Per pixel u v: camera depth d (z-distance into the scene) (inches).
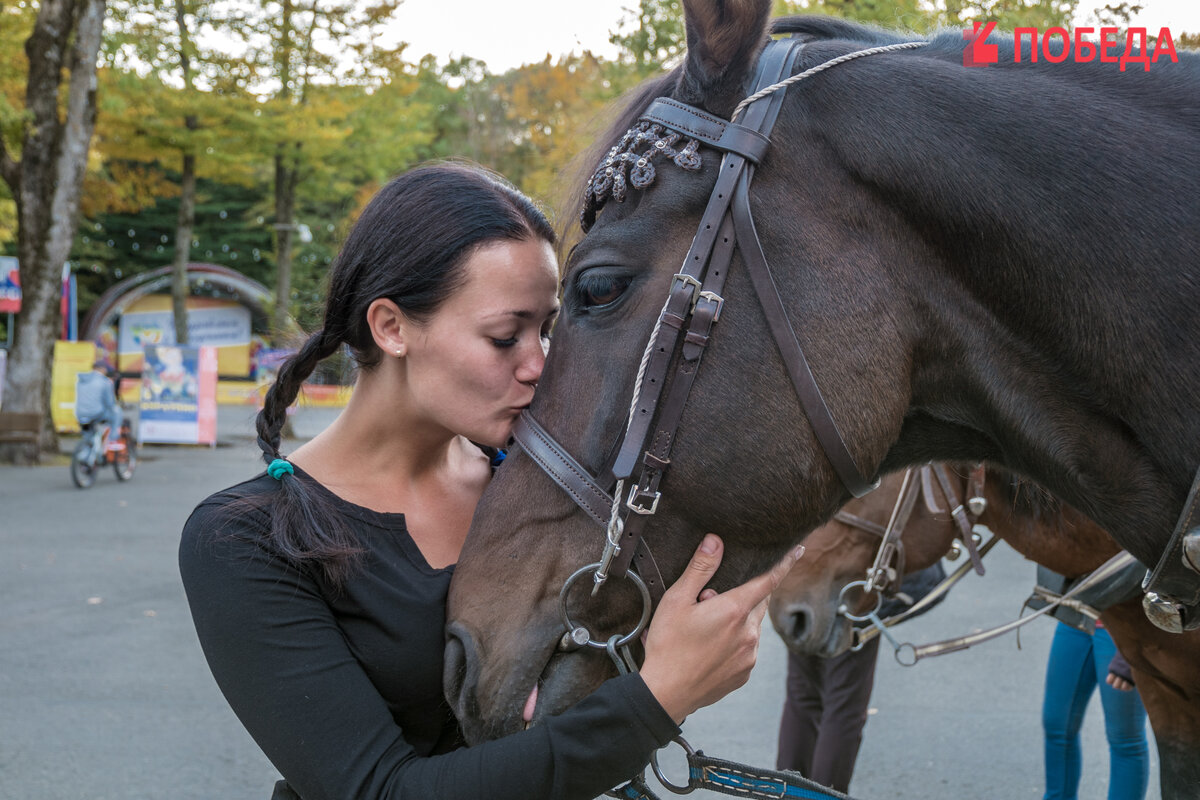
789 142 52.2
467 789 48.2
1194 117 52.5
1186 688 93.0
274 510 55.2
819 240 51.1
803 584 121.2
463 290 54.8
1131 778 125.6
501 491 55.1
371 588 55.7
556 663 53.0
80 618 244.4
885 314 51.3
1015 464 55.1
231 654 52.6
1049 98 52.6
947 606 265.4
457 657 54.4
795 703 136.9
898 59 54.7
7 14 634.2
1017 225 50.7
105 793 149.6
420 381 56.4
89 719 178.1
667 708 48.9
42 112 589.6
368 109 840.9
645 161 52.1
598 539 52.0
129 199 930.1
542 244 57.5
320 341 59.4
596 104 565.3
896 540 116.0
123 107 712.4
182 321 877.2
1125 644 96.6
